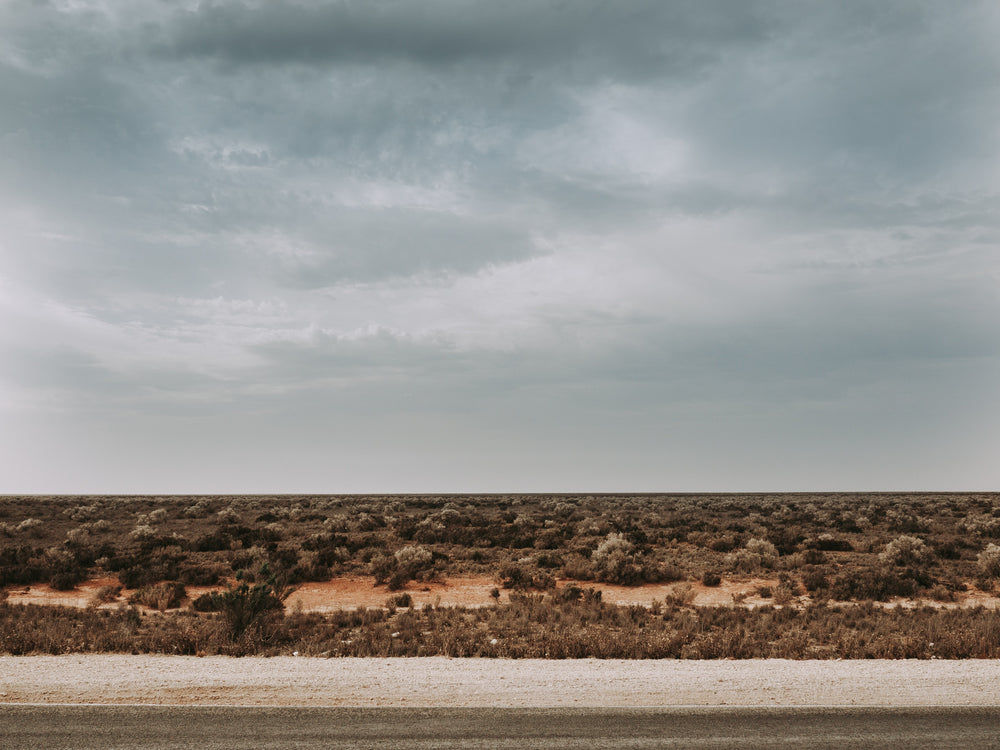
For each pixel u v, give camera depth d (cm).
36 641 1692
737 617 2139
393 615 2311
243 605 1862
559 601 2556
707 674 1342
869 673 1349
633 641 1677
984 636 1697
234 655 1658
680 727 989
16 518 6569
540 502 10656
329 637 1927
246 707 1095
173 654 1673
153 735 944
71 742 912
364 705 1108
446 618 2148
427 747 895
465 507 8244
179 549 4050
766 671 1376
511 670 1397
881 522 6331
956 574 3192
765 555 3647
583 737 941
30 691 1188
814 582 2847
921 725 999
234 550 4078
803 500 12444
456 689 1211
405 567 3278
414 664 1478
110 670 1384
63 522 6203
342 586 3025
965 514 7112
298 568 3225
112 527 5697
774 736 948
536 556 3759
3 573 3075
